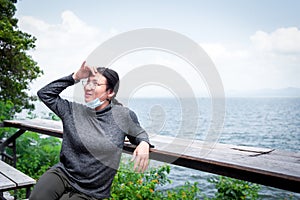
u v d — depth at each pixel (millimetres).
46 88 1957
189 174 5195
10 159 4059
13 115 6684
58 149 5359
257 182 1617
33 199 1780
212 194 4086
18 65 7848
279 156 1975
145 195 3307
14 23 8094
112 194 3205
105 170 1882
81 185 1852
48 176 1874
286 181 1477
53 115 4992
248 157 1913
